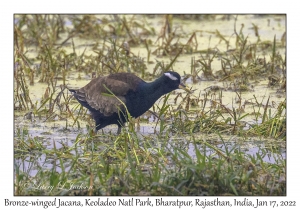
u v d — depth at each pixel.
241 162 23.27
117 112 26.94
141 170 22.83
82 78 35.00
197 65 36.69
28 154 25.22
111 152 24.77
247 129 27.84
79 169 23.50
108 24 42.00
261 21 46.09
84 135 27.03
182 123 27.50
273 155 25.03
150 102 27.36
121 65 34.66
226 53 38.16
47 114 29.69
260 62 36.03
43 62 35.31
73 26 44.19
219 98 30.80
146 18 46.84
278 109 27.81
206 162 23.36
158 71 35.69
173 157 22.86
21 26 41.44
